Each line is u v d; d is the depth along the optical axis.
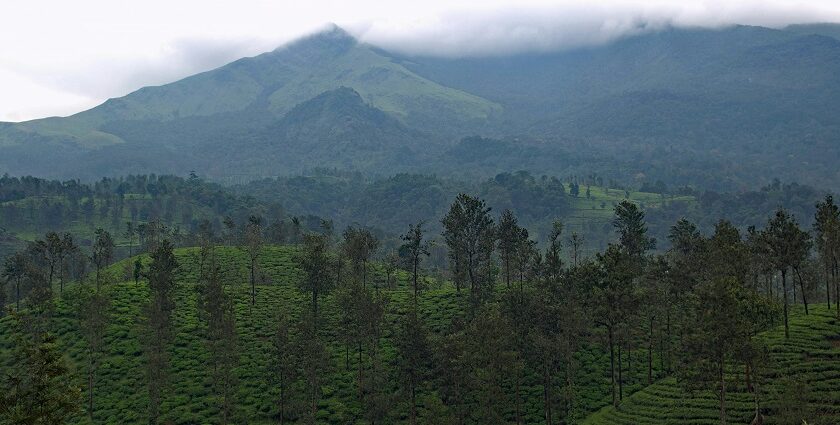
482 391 82.44
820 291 135.88
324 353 89.62
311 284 111.88
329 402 92.06
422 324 91.94
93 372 98.81
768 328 95.94
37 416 44.09
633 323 93.50
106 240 151.25
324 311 121.19
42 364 45.19
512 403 90.00
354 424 86.88
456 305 122.25
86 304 99.31
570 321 86.38
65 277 175.62
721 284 72.81
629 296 86.06
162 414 88.62
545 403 88.50
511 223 119.94
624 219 122.19
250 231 163.62
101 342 100.81
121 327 112.31
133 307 121.31
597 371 98.44
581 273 92.88
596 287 87.50
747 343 71.69
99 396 93.50
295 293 134.25
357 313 94.06
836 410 72.00
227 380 88.12
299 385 93.06
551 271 102.25
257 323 115.94
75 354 103.75
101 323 97.88
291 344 88.44
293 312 121.19
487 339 79.25
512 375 84.06
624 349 104.19
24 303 139.00
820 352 86.06
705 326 72.62
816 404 73.38
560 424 85.69
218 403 91.00
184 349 106.00
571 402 87.00
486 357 78.75
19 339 47.59
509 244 119.81
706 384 75.12
